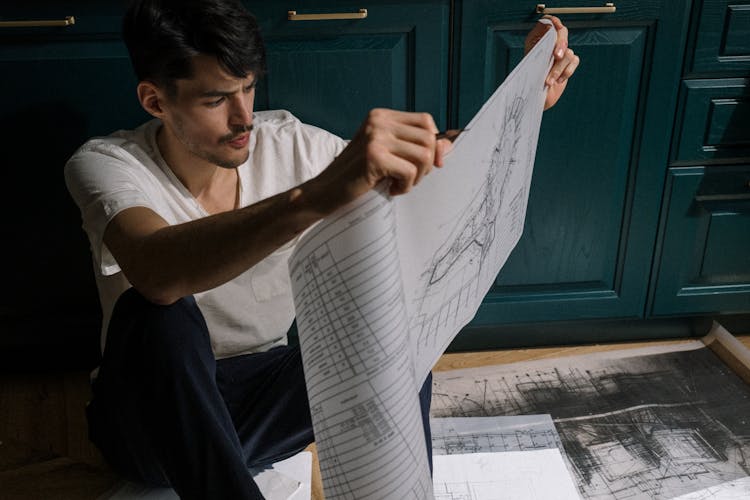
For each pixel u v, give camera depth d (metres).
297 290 0.73
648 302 1.63
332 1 1.33
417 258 0.74
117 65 1.35
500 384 1.55
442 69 1.40
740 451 1.36
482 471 1.31
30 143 1.40
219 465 0.97
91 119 1.39
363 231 0.65
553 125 1.46
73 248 1.50
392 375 0.71
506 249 1.05
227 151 1.04
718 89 1.44
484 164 0.77
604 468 1.32
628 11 1.37
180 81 0.97
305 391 1.13
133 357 0.95
